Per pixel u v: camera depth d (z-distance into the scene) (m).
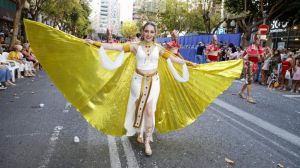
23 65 14.21
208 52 12.88
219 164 4.38
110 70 4.67
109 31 10.52
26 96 9.20
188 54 27.83
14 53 13.97
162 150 4.80
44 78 14.26
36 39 4.21
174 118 5.19
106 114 4.67
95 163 4.21
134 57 4.84
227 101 9.53
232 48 17.89
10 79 12.20
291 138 5.96
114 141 5.12
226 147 5.13
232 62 5.34
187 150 4.86
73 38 4.34
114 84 4.72
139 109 4.61
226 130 6.18
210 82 5.20
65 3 29.75
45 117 6.65
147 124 4.64
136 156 4.50
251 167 4.37
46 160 4.26
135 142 5.09
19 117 6.61
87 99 4.57
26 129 5.71
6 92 9.84
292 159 4.82
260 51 9.52
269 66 15.09
